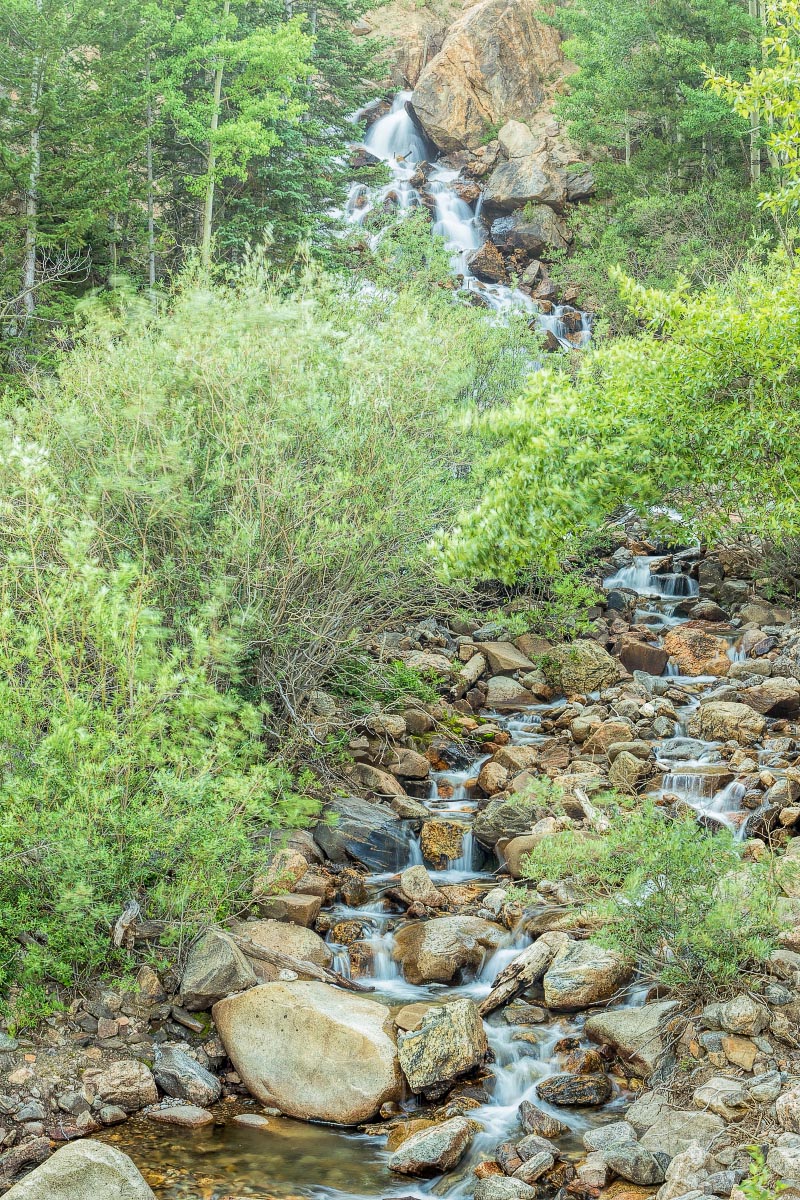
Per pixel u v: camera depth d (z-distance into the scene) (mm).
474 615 14164
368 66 29031
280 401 8758
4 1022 6453
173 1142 5914
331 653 9805
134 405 8602
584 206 31719
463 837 9594
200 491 8945
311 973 7406
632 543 18047
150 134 22172
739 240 25750
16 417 9070
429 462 9797
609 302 26625
